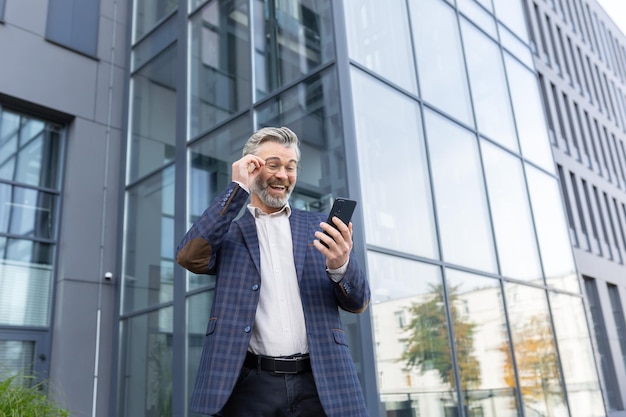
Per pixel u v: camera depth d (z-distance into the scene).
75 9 7.82
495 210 6.87
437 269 5.41
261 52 6.12
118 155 7.65
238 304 1.61
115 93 7.91
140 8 8.31
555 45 14.66
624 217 15.16
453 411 4.89
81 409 6.27
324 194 4.90
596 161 14.68
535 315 6.84
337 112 5.04
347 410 1.54
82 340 6.52
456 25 7.49
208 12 7.07
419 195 5.55
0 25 6.93
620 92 18.25
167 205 6.71
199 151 6.53
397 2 6.34
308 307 1.66
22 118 7.02
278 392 1.57
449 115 6.58
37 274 6.56
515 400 5.79
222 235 1.58
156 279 6.50
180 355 5.78
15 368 6.09
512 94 8.40
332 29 5.35
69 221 6.85
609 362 11.91
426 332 4.95
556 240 8.11
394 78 5.83
